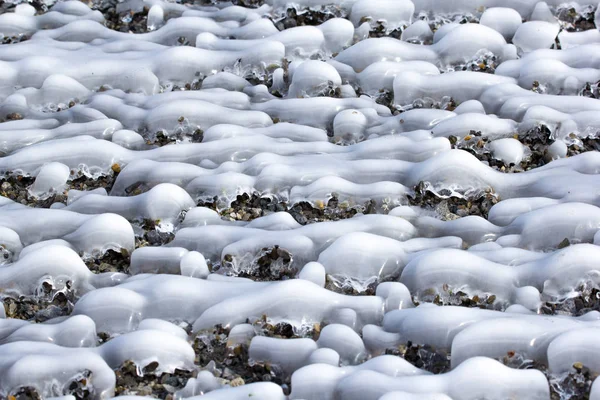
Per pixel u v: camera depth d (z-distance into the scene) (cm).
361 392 279
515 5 520
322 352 297
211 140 425
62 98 468
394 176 399
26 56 491
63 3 544
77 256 347
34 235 372
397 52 482
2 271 343
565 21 517
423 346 306
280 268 353
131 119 446
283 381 300
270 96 465
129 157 417
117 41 510
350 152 417
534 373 283
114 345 304
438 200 386
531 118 425
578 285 329
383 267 346
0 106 461
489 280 332
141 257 354
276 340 305
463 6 521
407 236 365
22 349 301
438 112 438
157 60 482
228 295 329
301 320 320
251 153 418
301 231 361
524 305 326
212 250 362
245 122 440
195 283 332
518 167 410
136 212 384
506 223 372
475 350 298
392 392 271
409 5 512
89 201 387
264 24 508
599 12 509
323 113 445
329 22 499
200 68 482
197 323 321
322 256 347
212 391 283
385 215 370
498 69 471
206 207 386
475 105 443
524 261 343
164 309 327
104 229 362
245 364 306
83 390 289
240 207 389
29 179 409
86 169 412
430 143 409
